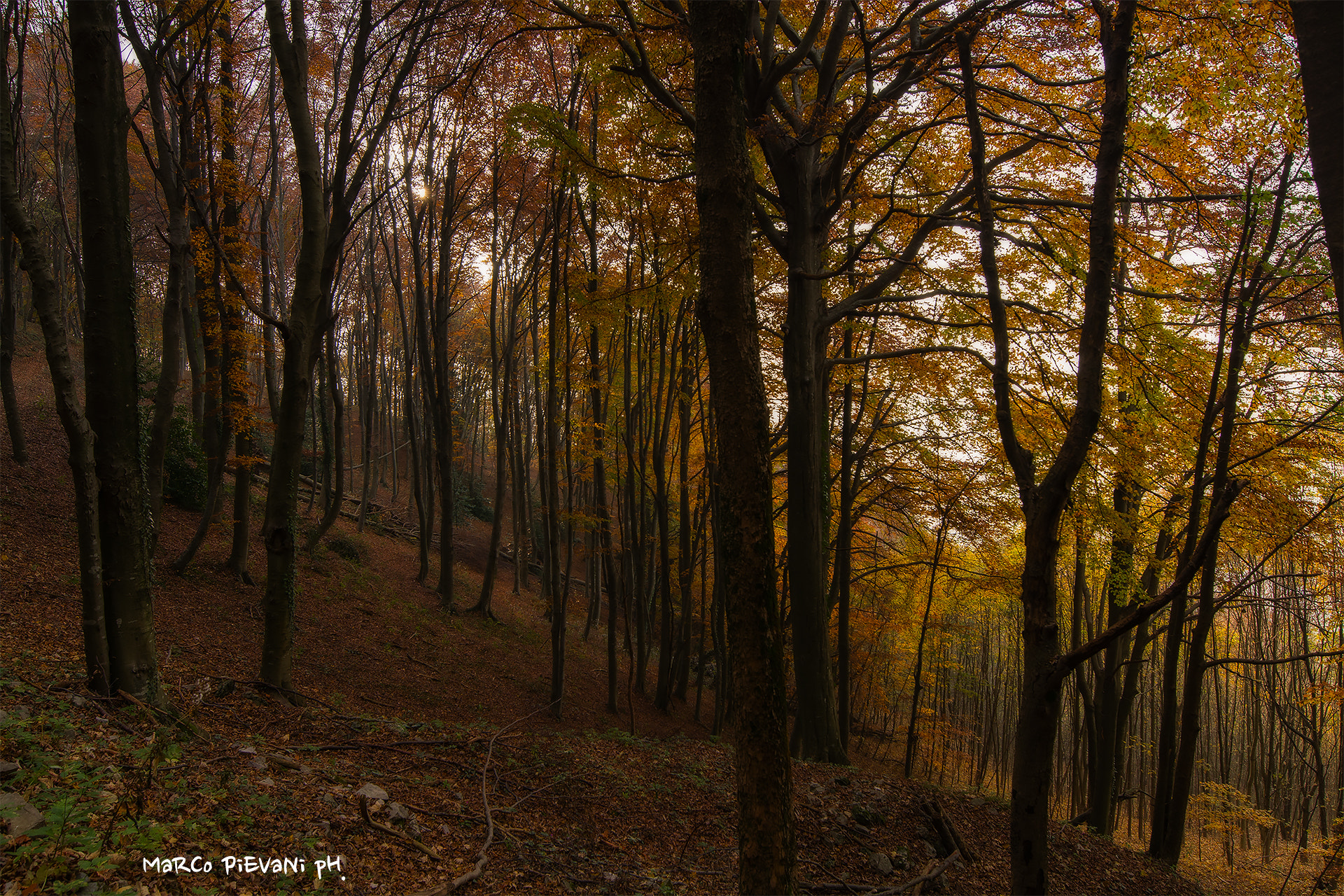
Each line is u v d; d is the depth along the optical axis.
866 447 15.16
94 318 5.30
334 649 11.80
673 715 16.47
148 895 3.30
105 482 5.42
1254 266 7.63
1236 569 14.15
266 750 5.91
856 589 19.58
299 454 7.92
